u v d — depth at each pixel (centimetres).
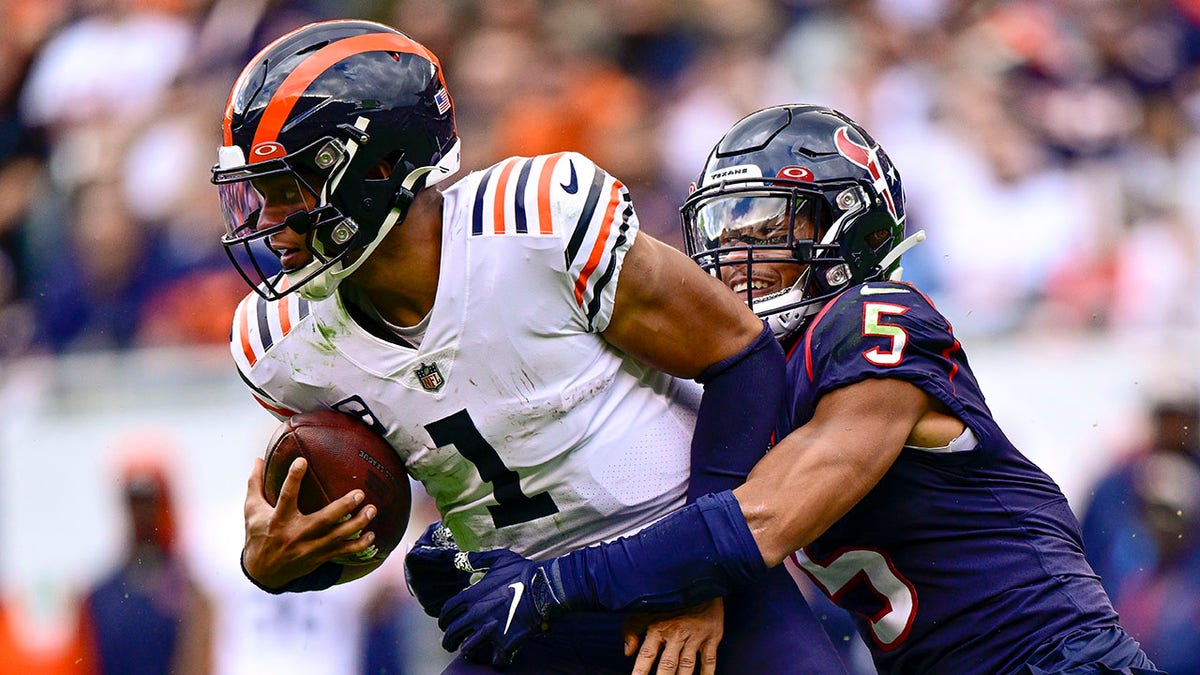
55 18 3131
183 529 2225
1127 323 2355
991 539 1121
